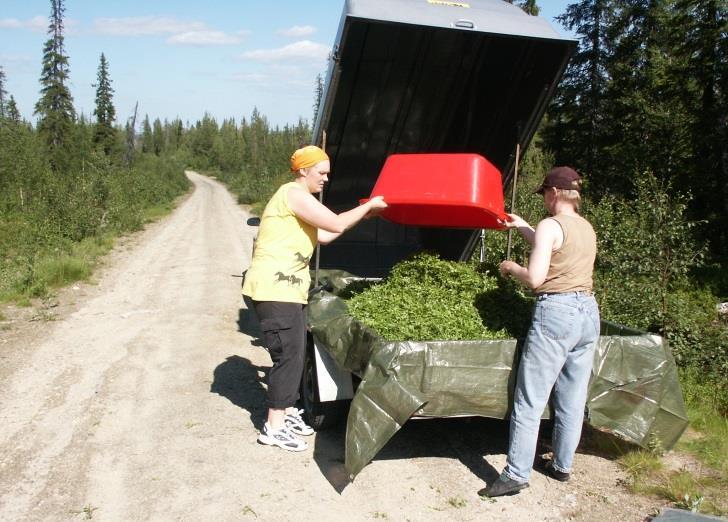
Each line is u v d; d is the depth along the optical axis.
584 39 24.34
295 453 4.56
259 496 3.92
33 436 4.79
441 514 3.74
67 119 49.62
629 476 4.23
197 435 4.84
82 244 16.69
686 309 6.92
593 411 4.13
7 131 24.44
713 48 17.70
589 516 3.72
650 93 21.55
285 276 4.38
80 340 7.66
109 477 4.15
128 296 10.60
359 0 5.09
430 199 4.70
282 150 59.59
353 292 5.82
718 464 4.41
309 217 4.30
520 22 5.27
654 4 22.36
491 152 6.38
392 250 7.11
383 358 3.83
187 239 20.67
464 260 6.76
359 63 5.61
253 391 5.89
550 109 24.83
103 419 5.14
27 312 9.15
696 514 3.62
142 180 37.75
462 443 4.80
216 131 134.12
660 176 18.42
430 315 4.61
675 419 4.24
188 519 3.65
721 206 17.67
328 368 4.73
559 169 3.99
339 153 6.39
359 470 3.67
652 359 4.22
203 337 7.91
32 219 18.08
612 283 7.15
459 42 5.58
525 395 3.84
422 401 3.71
